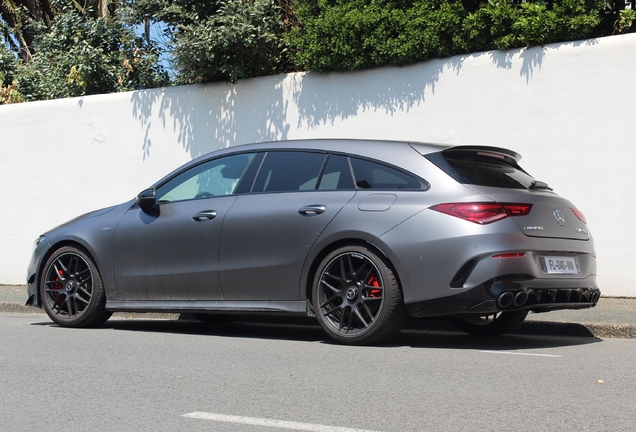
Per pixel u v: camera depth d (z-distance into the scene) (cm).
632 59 850
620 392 426
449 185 580
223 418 371
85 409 394
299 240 625
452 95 949
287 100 1059
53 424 366
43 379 470
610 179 861
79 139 1199
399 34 968
